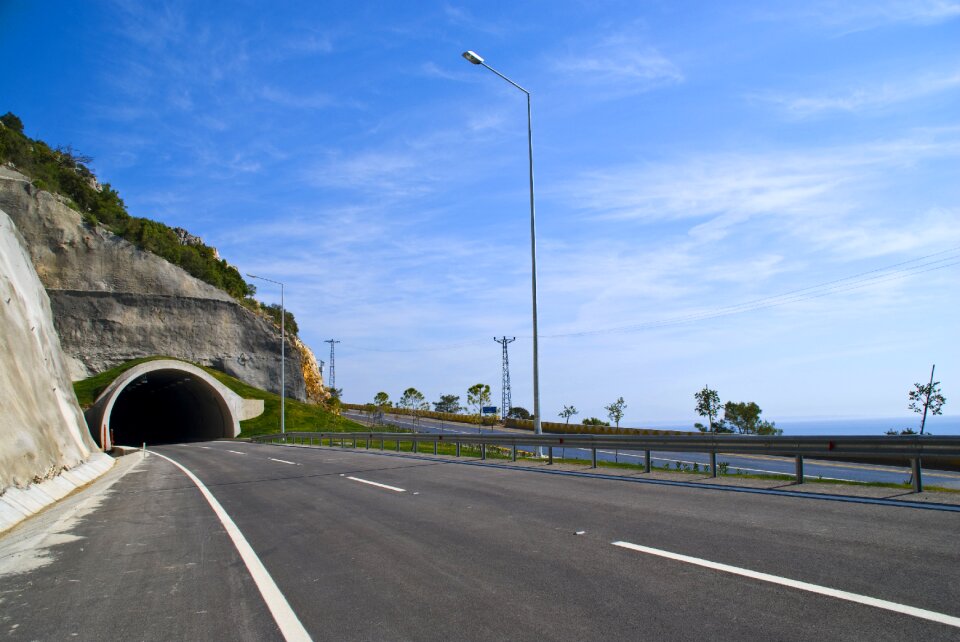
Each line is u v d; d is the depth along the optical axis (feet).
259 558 22.76
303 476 54.49
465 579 18.24
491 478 44.98
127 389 221.66
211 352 257.55
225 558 23.20
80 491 53.06
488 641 13.26
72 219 236.63
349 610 15.98
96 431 170.71
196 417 237.66
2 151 240.53
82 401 186.80
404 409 298.15
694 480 38.70
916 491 29.89
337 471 57.21
